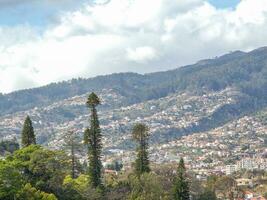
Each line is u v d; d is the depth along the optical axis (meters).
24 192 112.44
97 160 154.12
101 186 151.75
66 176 140.75
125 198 148.75
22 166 126.50
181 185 149.62
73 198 131.25
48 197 115.19
